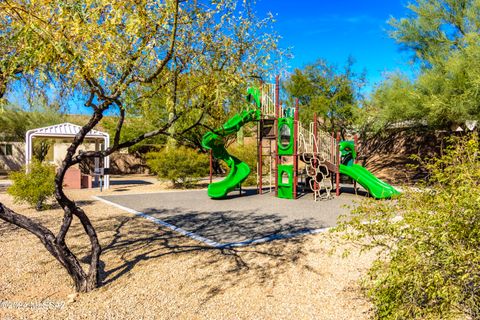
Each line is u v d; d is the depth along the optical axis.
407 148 19.59
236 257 4.77
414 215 2.36
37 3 3.21
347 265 4.41
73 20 3.00
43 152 22.47
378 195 10.37
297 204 10.16
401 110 12.72
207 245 5.41
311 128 12.41
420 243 2.25
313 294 3.53
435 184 2.50
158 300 3.39
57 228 6.63
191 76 3.82
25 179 8.59
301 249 5.16
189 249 5.17
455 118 11.65
